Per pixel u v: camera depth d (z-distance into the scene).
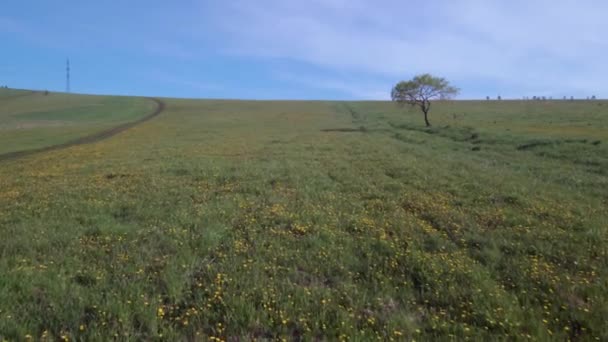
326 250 7.05
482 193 12.09
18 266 6.09
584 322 4.59
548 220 9.02
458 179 14.67
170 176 15.59
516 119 52.75
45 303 5.01
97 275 5.86
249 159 21.17
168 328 4.48
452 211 9.77
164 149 27.73
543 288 5.54
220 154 23.83
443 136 35.56
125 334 4.30
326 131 43.19
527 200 10.98
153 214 9.51
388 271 6.22
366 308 5.05
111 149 29.52
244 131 44.22
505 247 7.24
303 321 4.61
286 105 98.06
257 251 6.95
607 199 11.45
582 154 20.78
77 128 51.50
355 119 63.06
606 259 6.51
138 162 20.62
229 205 10.41
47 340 4.23
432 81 46.44
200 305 5.02
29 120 65.00
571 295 5.24
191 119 64.44
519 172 16.73
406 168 17.30
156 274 5.95
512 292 5.41
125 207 10.36
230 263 6.41
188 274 5.97
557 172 16.48
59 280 5.64
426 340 4.29
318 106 94.75
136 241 7.46
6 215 9.54
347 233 8.11
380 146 27.39
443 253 6.90
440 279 5.82
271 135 38.59
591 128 37.34
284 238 7.77
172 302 5.14
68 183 14.49
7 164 24.27
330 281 5.93
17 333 4.31
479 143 29.09
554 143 25.12
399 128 45.94
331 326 4.55
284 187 13.30
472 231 8.20
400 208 10.29
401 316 4.78
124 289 5.39
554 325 4.57
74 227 8.38
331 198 11.45
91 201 10.97
